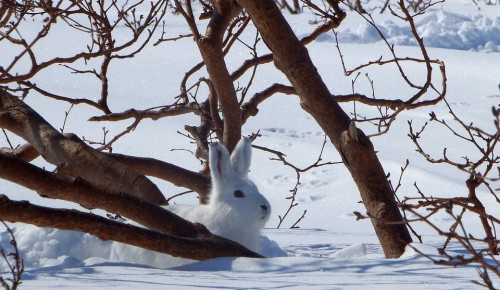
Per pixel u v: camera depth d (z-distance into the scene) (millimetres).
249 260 11312
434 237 20266
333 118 12891
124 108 41438
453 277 9703
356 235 20688
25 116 15953
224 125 18625
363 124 41531
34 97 42000
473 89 49906
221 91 17891
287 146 37062
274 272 10664
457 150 36469
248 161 16062
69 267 11883
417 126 40875
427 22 67438
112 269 11008
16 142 33719
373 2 75000
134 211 12555
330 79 51875
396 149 36625
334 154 35844
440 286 9078
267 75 51469
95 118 18609
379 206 12555
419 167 33094
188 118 41375
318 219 27062
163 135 37312
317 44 61562
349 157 12664
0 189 27078
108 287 9352
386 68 54156
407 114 43438
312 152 36188
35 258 14086
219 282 9625
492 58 57719
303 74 12789
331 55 57812
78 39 59594
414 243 12242
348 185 31750
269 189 31719
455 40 64375
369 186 12625
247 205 14836
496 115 9773
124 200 12555
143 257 14172
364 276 9906
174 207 15602
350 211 28312
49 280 9922
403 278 9688
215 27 16859
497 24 67312
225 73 17453
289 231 21562
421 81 51500
